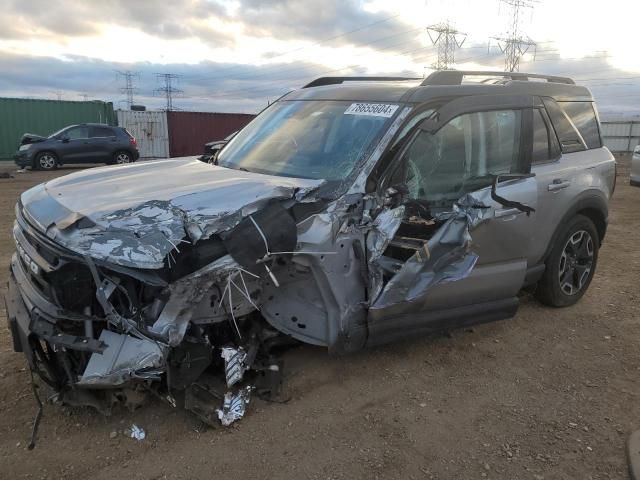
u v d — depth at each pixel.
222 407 3.18
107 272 2.84
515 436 3.18
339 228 3.31
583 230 5.00
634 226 9.26
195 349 3.08
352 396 3.53
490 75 4.73
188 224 2.89
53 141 20.20
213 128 28.95
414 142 3.71
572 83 5.32
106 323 2.90
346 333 3.44
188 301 2.91
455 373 3.88
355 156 3.57
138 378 2.80
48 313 2.88
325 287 3.36
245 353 3.36
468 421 3.32
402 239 3.71
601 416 3.39
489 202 3.85
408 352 4.15
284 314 3.54
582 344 4.40
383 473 2.84
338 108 4.11
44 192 3.50
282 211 3.15
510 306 4.24
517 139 4.34
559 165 4.66
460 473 2.86
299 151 3.90
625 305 5.25
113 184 3.49
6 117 24.16
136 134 27.22
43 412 3.24
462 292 3.90
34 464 2.82
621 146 46.75
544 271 4.80
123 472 2.79
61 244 2.81
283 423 3.22
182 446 2.99
